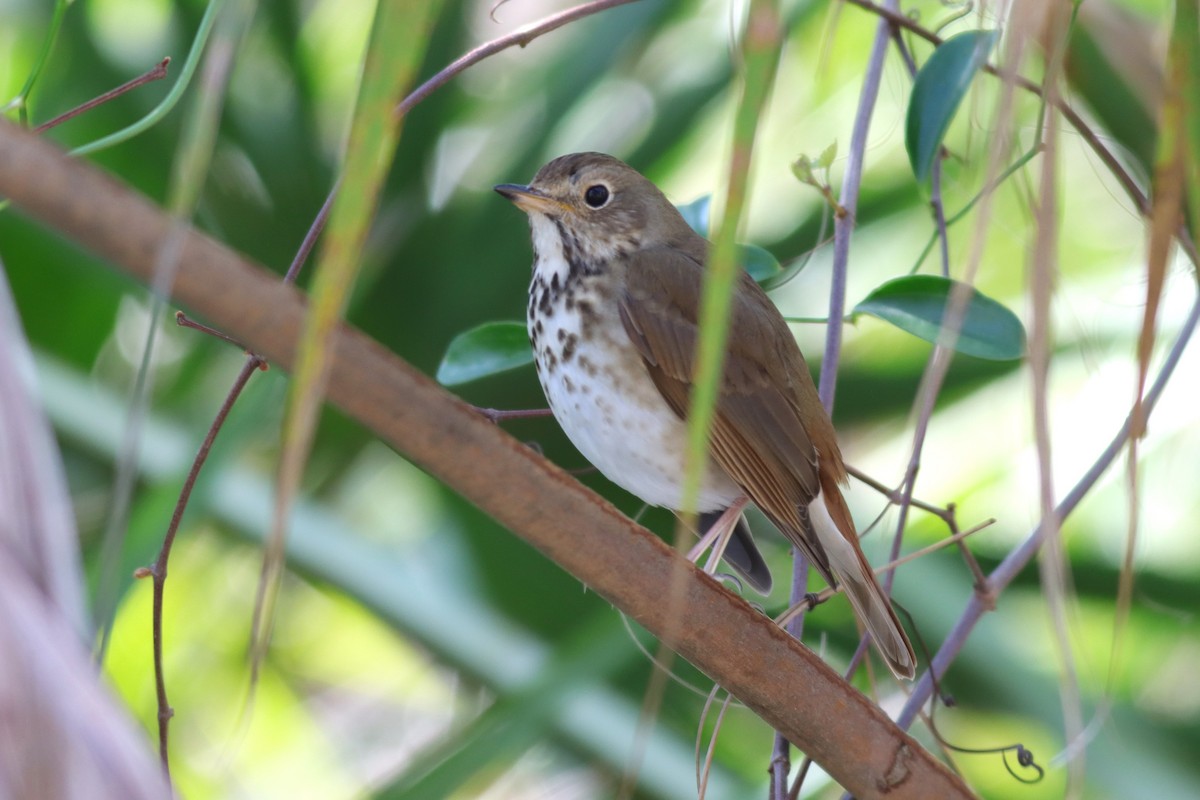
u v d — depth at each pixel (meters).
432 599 7.99
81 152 4.82
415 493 10.13
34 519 2.79
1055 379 10.07
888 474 10.50
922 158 6.84
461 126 10.22
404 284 9.78
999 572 6.48
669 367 7.70
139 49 10.50
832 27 5.30
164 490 7.01
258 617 2.91
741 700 4.67
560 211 8.09
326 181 9.95
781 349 7.96
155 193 9.83
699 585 4.36
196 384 9.70
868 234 10.55
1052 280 3.47
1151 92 6.62
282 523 2.76
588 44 10.17
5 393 2.83
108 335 10.16
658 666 3.42
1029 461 10.26
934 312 6.76
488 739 6.95
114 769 2.58
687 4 10.30
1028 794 10.23
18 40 10.48
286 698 11.65
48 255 9.90
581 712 7.89
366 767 11.67
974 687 8.87
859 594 7.12
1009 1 3.97
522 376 9.56
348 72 11.33
